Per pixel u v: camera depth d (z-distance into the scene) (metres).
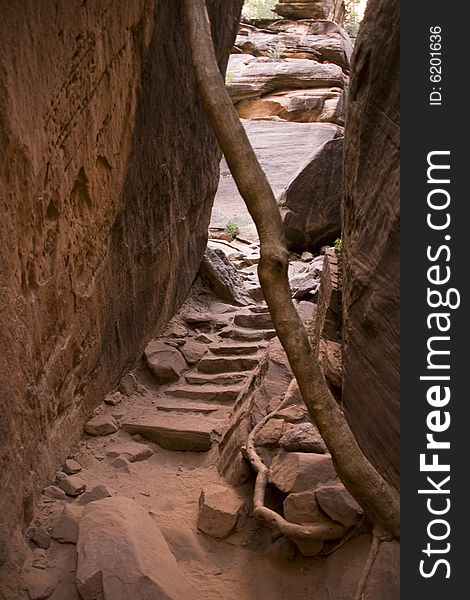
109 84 6.76
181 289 10.21
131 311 8.38
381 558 4.85
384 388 5.06
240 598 5.34
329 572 5.18
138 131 7.73
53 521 5.86
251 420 6.64
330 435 4.63
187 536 5.80
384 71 5.12
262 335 9.34
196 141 9.98
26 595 5.11
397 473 4.96
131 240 8.07
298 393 6.56
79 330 6.91
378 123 5.29
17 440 5.38
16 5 4.72
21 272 5.34
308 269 11.45
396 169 4.82
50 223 5.95
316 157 12.16
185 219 10.01
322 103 20.02
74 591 5.14
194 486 6.61
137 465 7.02
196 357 8.87
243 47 22.56
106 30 6.48
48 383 6.24
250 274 11.79
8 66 4.64
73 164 6.23
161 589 4.92
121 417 7.66
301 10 23.95
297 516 5.39
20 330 5.34
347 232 6.35
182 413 7.84
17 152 4.93
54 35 5.42
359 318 5.57
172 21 8.22
